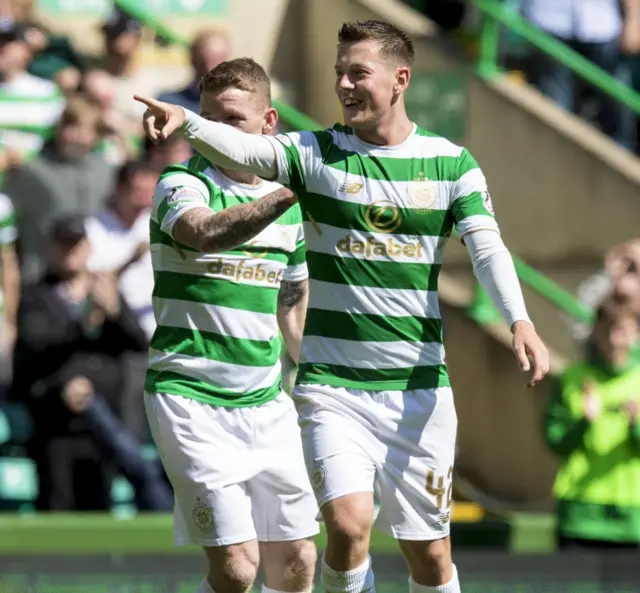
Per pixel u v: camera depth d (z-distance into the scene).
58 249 24.61
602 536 24.88
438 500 15.47
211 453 16.09
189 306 16.11
